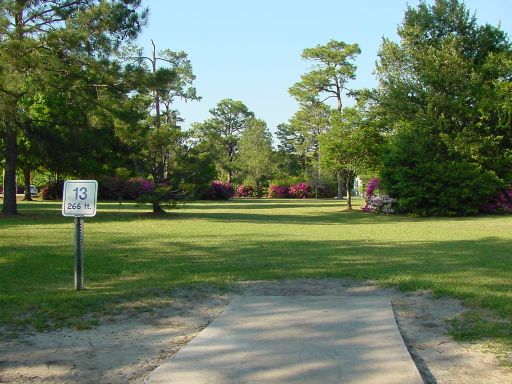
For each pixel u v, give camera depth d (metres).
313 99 60.50
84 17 21.52
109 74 22.91
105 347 5.69
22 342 5.79
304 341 5.67
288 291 8.18
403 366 4.90
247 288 8.40
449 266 10.24
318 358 5.14
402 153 29.70
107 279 8.93
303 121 67.12
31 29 21.27
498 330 6.03
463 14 32.31
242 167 81.25
